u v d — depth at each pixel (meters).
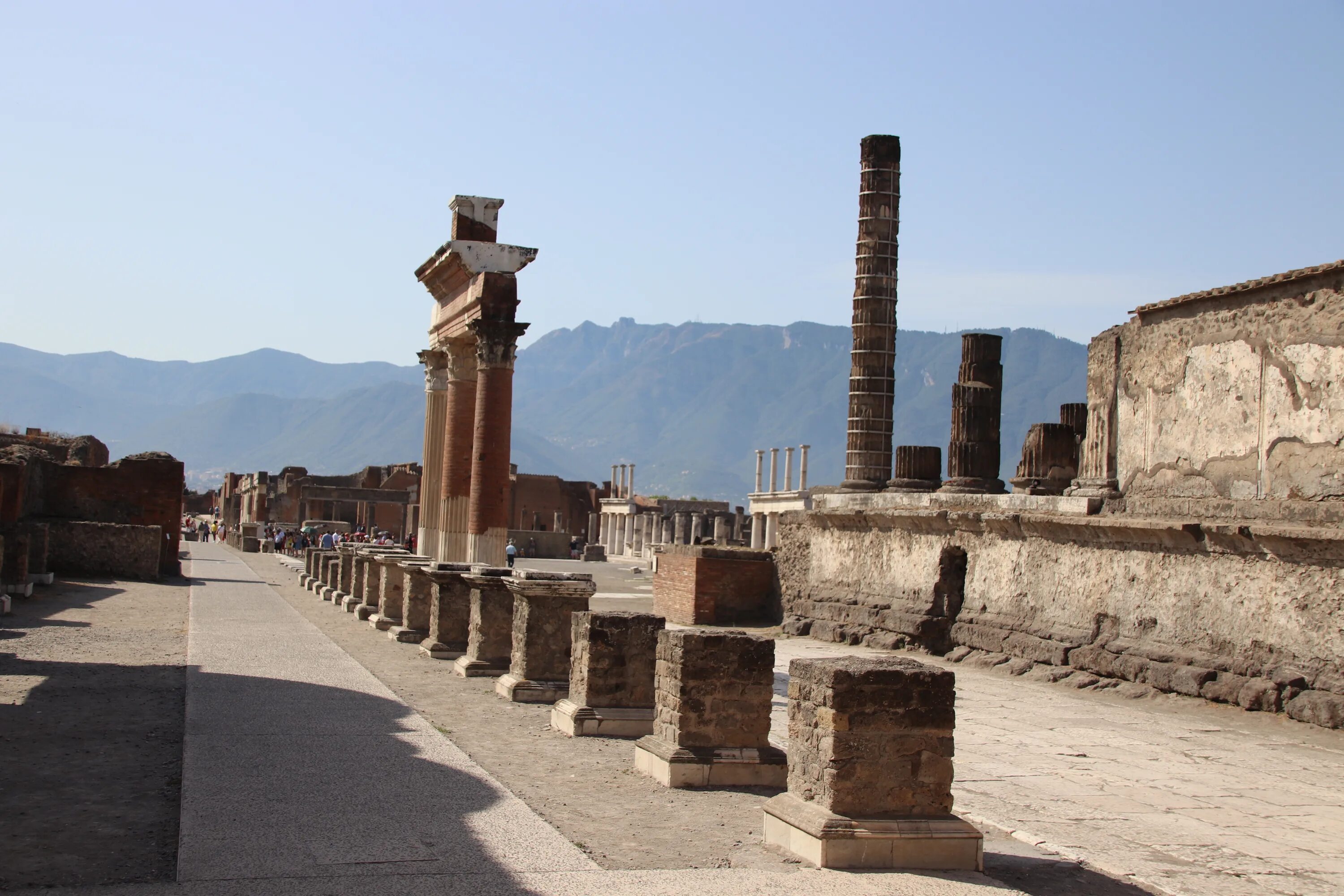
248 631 24.58
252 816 9.62
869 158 34.47
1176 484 20.97
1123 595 20.97
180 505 43.22
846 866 8.80
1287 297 18.78
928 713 9.17
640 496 117.44
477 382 26.20
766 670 11.82
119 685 16.53
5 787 10.61
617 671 14.07
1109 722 17.11
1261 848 10.27
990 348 30.41
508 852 8.89
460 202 26.42
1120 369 22.69
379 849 8.83
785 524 33.47
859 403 34.28
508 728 14.25
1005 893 8.44
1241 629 18.48
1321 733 16.39
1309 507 18.03
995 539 24.80
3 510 34.22
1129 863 9.58
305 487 99.44
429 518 30.33
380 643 23.55
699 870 8.63
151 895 7.64
